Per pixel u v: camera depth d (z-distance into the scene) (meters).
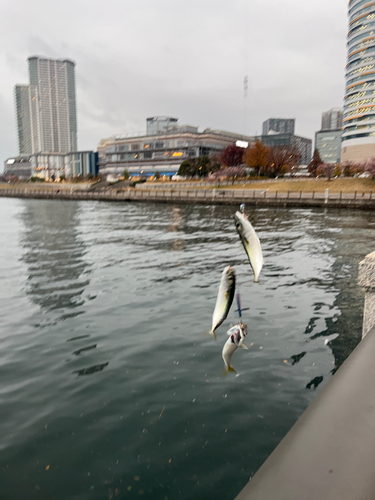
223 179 92.62
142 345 6.60
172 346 6.53
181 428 4.26
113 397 4.93
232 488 3.39
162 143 149.62
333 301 9.11
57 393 5.05
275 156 87.38
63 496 3.34
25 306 8.98
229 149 104.31
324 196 52.00
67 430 4.26
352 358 2.39
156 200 67.38
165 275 12.16
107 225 30.05
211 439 4.07
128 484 3.46
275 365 5.78
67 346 6.61
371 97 111.00
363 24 110.56
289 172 98.62
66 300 9.43
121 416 4.50
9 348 6.56
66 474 3.60
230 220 33.88
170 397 4.91
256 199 52.62
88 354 6.27
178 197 63.44
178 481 3.49
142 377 5.45
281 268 13.05
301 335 6.98
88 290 10.35
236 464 3.69
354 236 21.58
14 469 3.67
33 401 4.86
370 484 1.14
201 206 56.44
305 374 5.49
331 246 18.03
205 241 20.36
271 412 4.54
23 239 21.70
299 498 1.08
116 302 9.20
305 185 66.69
